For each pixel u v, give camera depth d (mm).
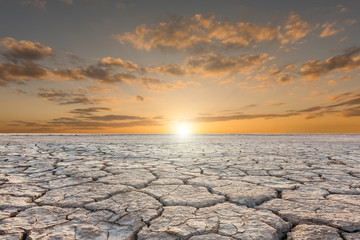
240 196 2639
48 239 1663
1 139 11648
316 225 1912
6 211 2188
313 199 2553
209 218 2031
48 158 5457
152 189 2926
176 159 5414
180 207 2305
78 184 3158
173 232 1771
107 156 5863
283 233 1810
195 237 1692
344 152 6832
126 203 2416
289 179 3480
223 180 3395
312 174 3828
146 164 4727
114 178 3500
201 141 11805
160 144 9680
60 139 12062
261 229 1821
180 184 3172
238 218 2035
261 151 7098
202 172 3953
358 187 3045
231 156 5949
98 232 1777
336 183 3244
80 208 2275
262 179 3467
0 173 3838
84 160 5207
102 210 2223
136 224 1918
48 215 2100
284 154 6352
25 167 4359
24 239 1695
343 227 1871
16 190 2865
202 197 2607
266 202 2461
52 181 3322
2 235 1719
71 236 1712
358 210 2230
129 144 9492
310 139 13531
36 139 11883
